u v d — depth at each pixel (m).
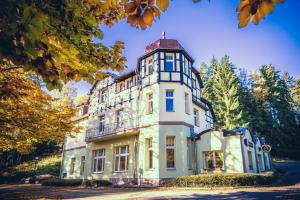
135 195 11.21
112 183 18.98
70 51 2.44
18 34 1.81
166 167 15.72
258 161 19.89
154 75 18.08
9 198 12.12
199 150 17.11
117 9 3.23
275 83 47.94
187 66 19.52
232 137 16.00
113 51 3.24
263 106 43.56
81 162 24.66
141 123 17.86
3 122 8.73
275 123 41.66
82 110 28.12
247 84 55.19
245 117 39.34
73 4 2.15
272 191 10.77
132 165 17.92
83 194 13.06
